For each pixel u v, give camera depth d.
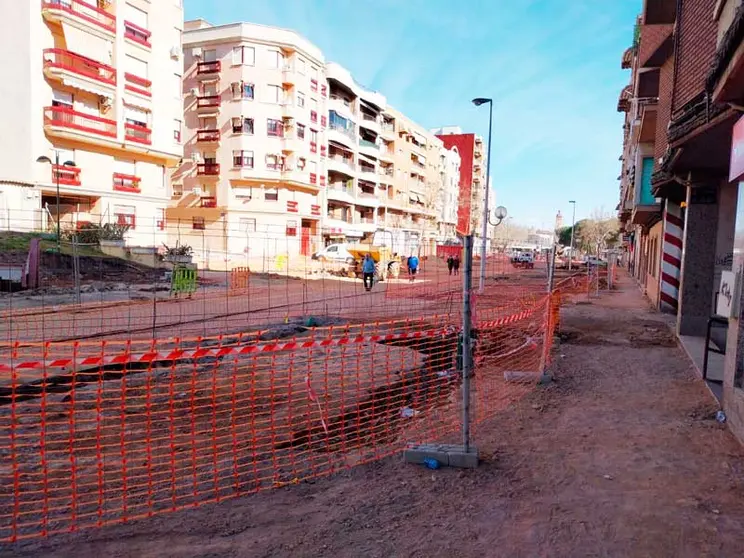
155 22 35.59
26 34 28.05
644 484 4.18
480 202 97.06
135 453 4.73
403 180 71.94
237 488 4.06
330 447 4.99
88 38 31.05
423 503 3.86
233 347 6.52
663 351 9.66
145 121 35.47
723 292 5.87
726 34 4.56
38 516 3.59
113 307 15.84
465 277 4.54
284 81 45.25
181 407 6.09
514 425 5.60
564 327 12.66
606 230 95.69
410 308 16.98
